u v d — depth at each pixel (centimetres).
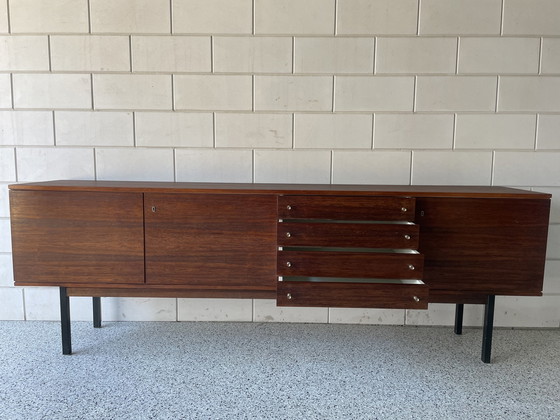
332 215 177
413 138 223
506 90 220
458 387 172
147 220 183
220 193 181
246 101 221
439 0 214
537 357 198
